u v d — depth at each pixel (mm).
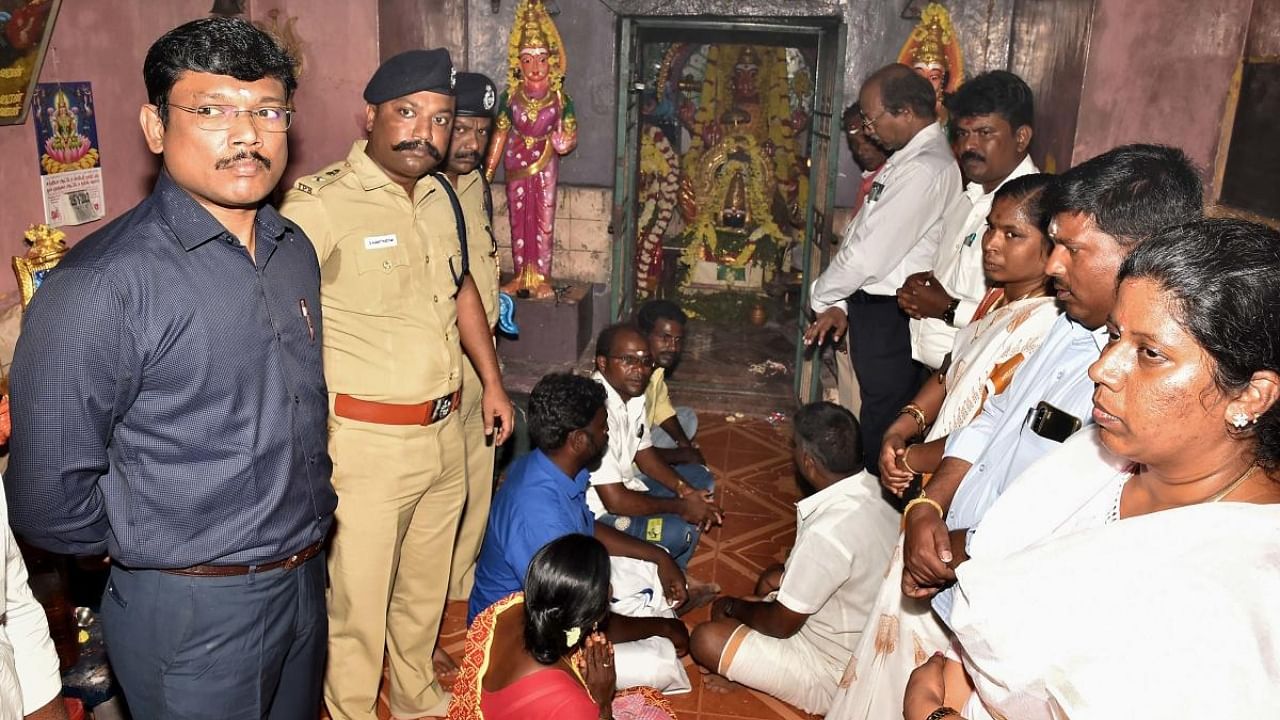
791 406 5969
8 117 2996
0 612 1397
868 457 4266
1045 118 5023
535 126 5832
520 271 6059
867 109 4016
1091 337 1900
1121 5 4328
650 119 7961
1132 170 1741
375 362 2596
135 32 3705
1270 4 3984
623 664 3035
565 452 2924
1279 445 1098
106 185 3561
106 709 2516
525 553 2861
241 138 1701
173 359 1715
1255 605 1037
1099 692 1099
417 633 2986
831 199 5312
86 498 1717
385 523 2680
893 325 4070
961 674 1507
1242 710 1025
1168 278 1101
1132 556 1124
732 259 8297
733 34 7105
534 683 2059
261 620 1892
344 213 2555
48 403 1632
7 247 3064
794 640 3121
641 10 5652
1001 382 2273
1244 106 4184
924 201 3891
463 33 5828
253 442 1810
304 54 5188
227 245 1793
